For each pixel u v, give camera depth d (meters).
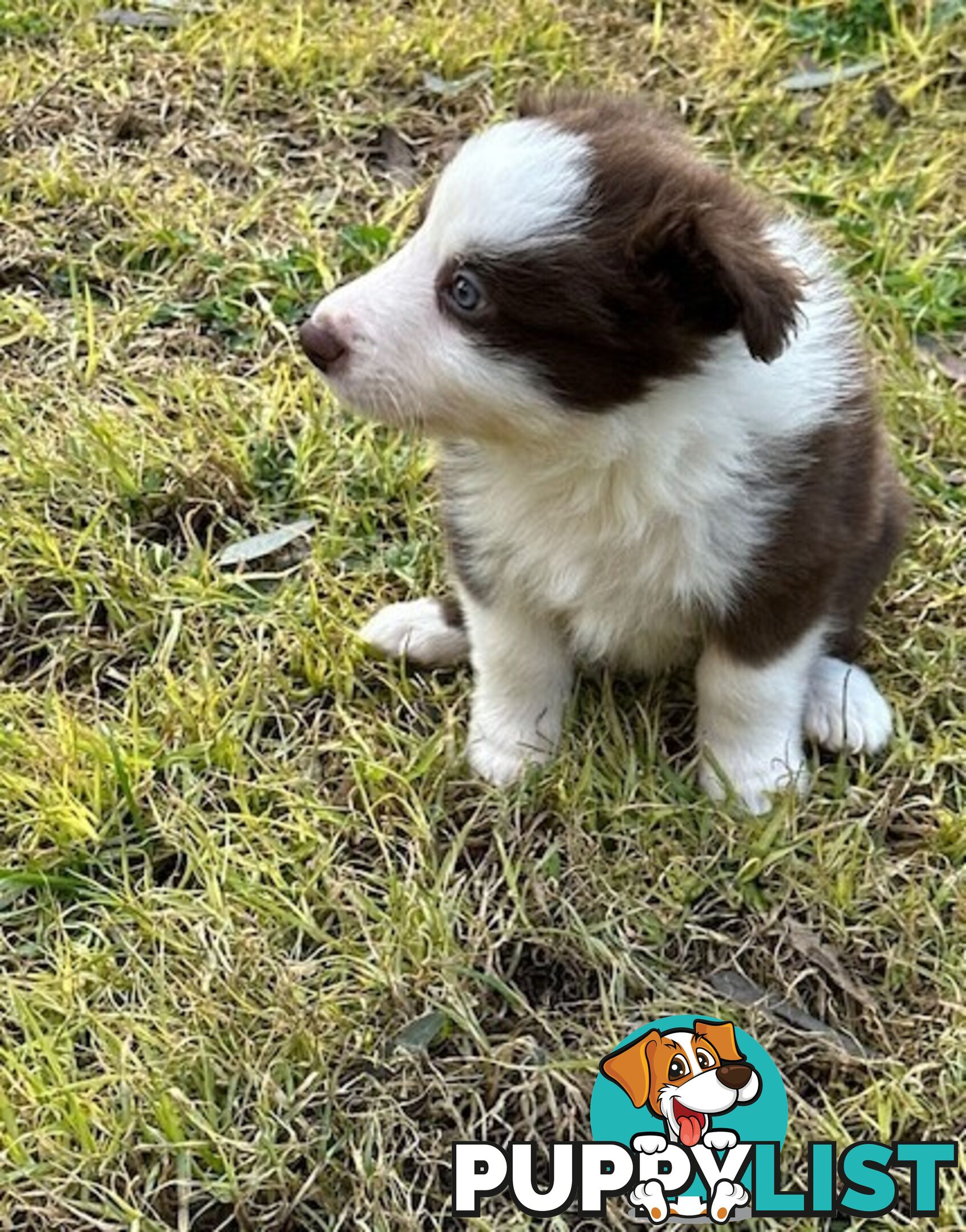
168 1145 0.49
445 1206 0.49
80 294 0.79
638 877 0.56
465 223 0.47
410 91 0.91
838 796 0.59
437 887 0.56
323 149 0.87
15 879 0.56
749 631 0.55
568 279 0.46
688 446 0.50
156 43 0.92
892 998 0.54
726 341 0.48
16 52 0.92
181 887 0.56
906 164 0.88
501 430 0.50
